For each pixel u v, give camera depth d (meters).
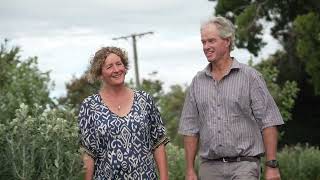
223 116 6.34
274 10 27.19
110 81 6.11
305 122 32.16
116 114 6.09
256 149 6.35
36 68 13.52
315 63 23.08
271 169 6.32
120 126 6.03
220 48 6.31
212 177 6.45
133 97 6.18
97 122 6.06
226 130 6.32
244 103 6.32
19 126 6.65
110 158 6.02
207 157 6.45
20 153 6.47
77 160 6.50
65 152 6.58
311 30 22.94
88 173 6.18
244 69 6.36
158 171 6.62
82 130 6.14
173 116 22.25
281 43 29.42
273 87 19.28
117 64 6.11
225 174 6.36
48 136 6.65
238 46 26.08
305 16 23.08
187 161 6.64
